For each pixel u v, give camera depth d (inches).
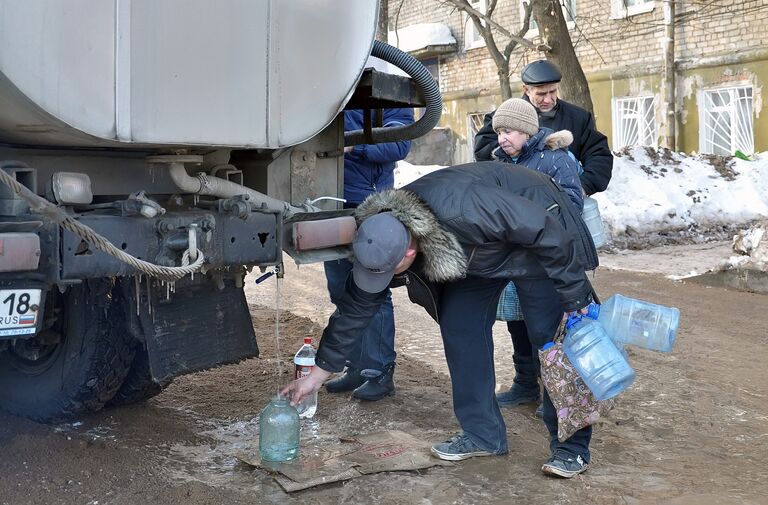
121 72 115.6
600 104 765.9
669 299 306.0
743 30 654.5
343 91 146.6
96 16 112.5
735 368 218.4
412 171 693.3
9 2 104.5
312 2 139.9
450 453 150.9
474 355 150.4
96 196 140.1
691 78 692.1
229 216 134.3
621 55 746.2
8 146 129.4
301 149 167.5
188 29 122.6
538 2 496.7
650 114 730.8
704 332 257.3
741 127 666.2
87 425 165.0
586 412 138.5
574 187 172.2
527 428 171.6
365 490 138.4
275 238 141.5
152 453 152.3
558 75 211.3
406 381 205.2
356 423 174.1
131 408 176.2
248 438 163.3
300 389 141.8
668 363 222.1
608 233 435.8
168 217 127.0
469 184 134.2
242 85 130.7
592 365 135.0
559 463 144.2
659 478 145.3
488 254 134.9
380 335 186.4
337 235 147.3
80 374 153.7
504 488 140.1
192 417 175.5
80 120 112.5
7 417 164.1
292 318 274.1
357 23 147.2
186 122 123.8
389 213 130.6
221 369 212.1
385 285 130.5
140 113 118.2
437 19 948.6
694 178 498.0
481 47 895.7
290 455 148.6
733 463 153.1
